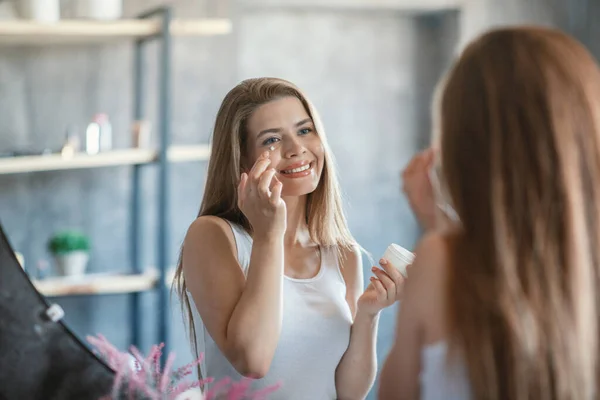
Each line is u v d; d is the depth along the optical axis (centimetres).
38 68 398
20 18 366
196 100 420
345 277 198
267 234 168
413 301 130
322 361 184
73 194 407
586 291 117
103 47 406
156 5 411
